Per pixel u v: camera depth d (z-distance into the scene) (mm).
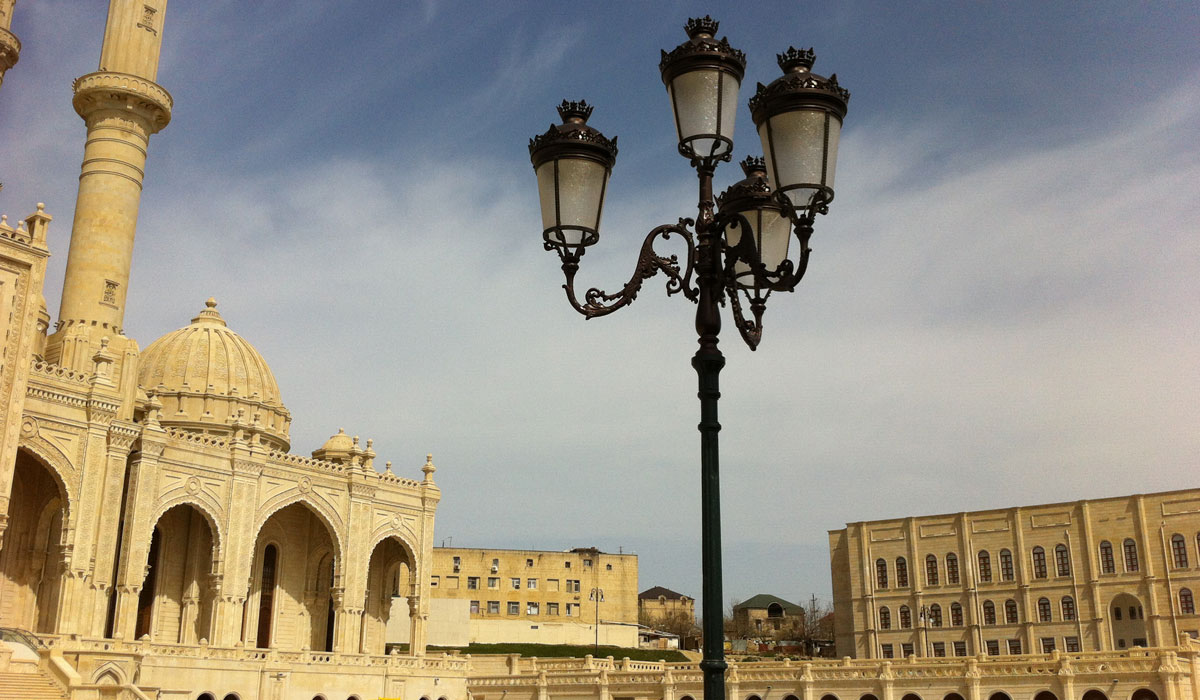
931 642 106375
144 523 61188
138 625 68625
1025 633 100250
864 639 111500
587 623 141375
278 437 82625
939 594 106938
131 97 67375
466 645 118438
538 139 12859
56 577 57312
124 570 59812
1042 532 101562
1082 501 99500
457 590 139375
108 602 62062
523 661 99375
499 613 139875
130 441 60719
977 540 105750
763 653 136125
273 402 83750
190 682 59625
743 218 12250
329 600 79312
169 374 79375
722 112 11961
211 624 64875
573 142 12594
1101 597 96562
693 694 82000
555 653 122812
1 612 57406
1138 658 66312
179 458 64375
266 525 75312
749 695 80688
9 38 59156
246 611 72938
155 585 68000
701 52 11914
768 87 11453
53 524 60656
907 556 110125
